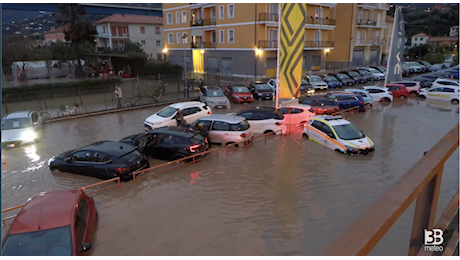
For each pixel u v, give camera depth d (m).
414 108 24.05
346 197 10.25
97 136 17.70
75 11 41.75
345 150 14.10
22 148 15.88
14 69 41.69
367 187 10.93
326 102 21.53
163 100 27.48
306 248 7.71
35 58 42.03
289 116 19.08
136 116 22.61
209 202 10.14
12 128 16.41
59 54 43.44
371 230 1.37
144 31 59.12
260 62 38.62
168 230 8.62
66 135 17.98
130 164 11.70
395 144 15.60
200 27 44.19
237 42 39.78
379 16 52.38
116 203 10.20
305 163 13.28
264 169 12.73
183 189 11.09
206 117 16.39
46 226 6.88
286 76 18.33
